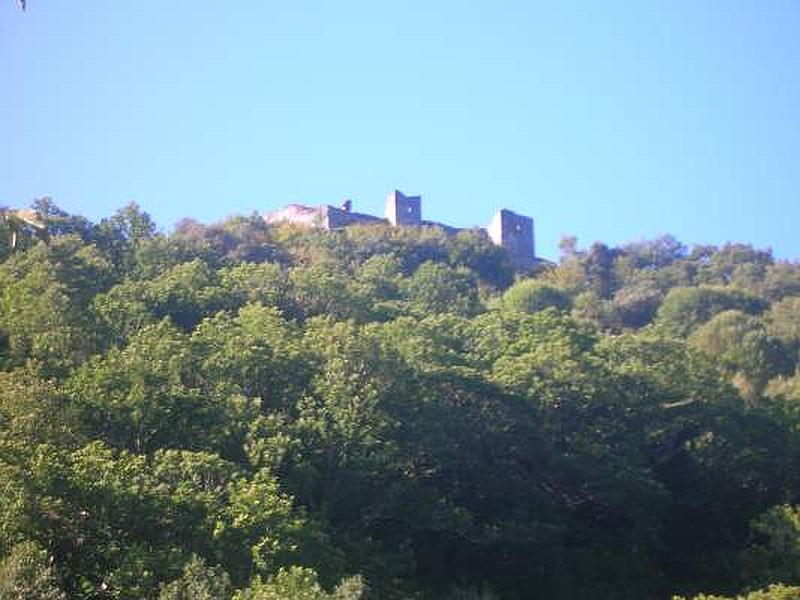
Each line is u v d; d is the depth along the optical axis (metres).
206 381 59.84
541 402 66.88
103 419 54.31
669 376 72.19
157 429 54.44
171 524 45.94
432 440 60.12
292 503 52.25
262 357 61.09
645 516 63.59
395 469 58.12
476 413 64.50
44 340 61.38
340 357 62.34
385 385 62.22
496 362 70.69
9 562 39.88
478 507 61.28
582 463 63.88
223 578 42.38
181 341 61.34
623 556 62.56
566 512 64.56
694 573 62.91
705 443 67.94
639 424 69.25
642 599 59.84
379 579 52.19
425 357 67.25
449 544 59.03
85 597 42.00
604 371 70.50
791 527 59.47
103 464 47.19
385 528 57.75
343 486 56.44
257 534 46.34
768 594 49.91
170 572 43.00
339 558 48.50
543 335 76.38
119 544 44.59
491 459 63.47
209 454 51.16
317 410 59.19
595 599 59.12
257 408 56.97
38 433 50.28
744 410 71.50
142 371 57.16
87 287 76.12
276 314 69.94
